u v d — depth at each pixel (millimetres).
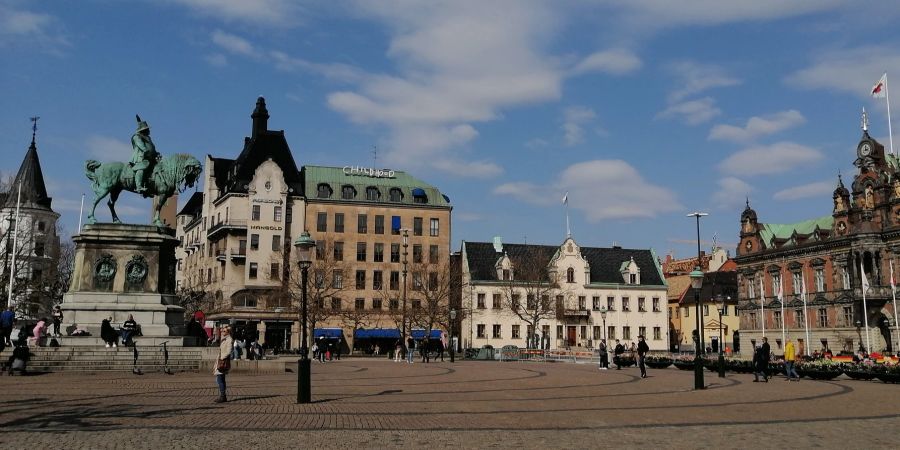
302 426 17531
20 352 33312
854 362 41500
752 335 109625
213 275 102875
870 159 93062
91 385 28219
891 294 86938
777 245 105938
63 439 14891
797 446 15594
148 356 37375
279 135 107188
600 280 113812
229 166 113750
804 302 91938
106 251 41844
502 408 22328
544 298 99625
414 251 104875
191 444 14625
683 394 29016
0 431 15898
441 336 97125
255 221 98375
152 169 43594
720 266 140375
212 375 34688
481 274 108000
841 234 94875
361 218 103438
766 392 30531
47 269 84625
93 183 42656
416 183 109875
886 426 19031
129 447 14102
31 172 104562
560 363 64250
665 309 114312
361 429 17172
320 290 92312
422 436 16266
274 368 38062
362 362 62188
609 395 27797
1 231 73812
